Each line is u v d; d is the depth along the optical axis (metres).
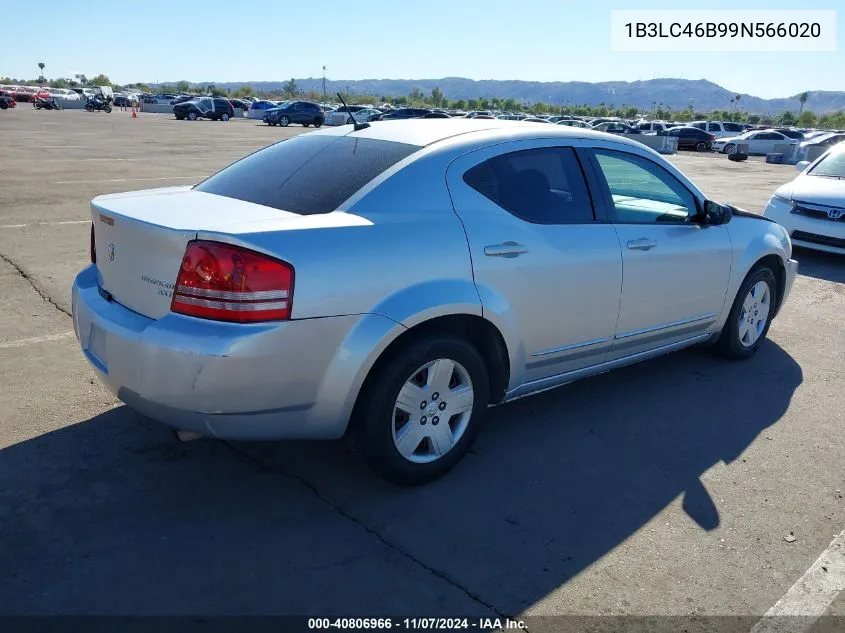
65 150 20.77
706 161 31.52
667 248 4.34
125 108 70.62
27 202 11.22
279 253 2.84
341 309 2.97
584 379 4.94
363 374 3.06
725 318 5.04
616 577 2.86
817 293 7.71
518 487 3.50
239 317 2.79
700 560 2.99
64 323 5.57
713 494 3.51
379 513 3.22
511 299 3.54
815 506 3.44
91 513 3.13
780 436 4.16
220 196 3.58
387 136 3.75
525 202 3.69
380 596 2.69
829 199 9.16
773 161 31.47
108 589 2.66
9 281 6.67
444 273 3.27
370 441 3.20
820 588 2.85
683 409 4.49
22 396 4.24
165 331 2.83
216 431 2.94
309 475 3.52
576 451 3.89
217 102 53.66
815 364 5.41
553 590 2.77
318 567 2.84
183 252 2.86
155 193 3.75
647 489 3.53
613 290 4.04
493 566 2.89
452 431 3.54
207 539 2.98
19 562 2.79
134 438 3.80
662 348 4.67
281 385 2.89
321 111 47.84
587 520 3.24
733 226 4.95
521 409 4.41
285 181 3.54
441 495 3.40
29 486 3.31
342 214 3.17
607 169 4.16
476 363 3.47
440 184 3.42
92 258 3.70
